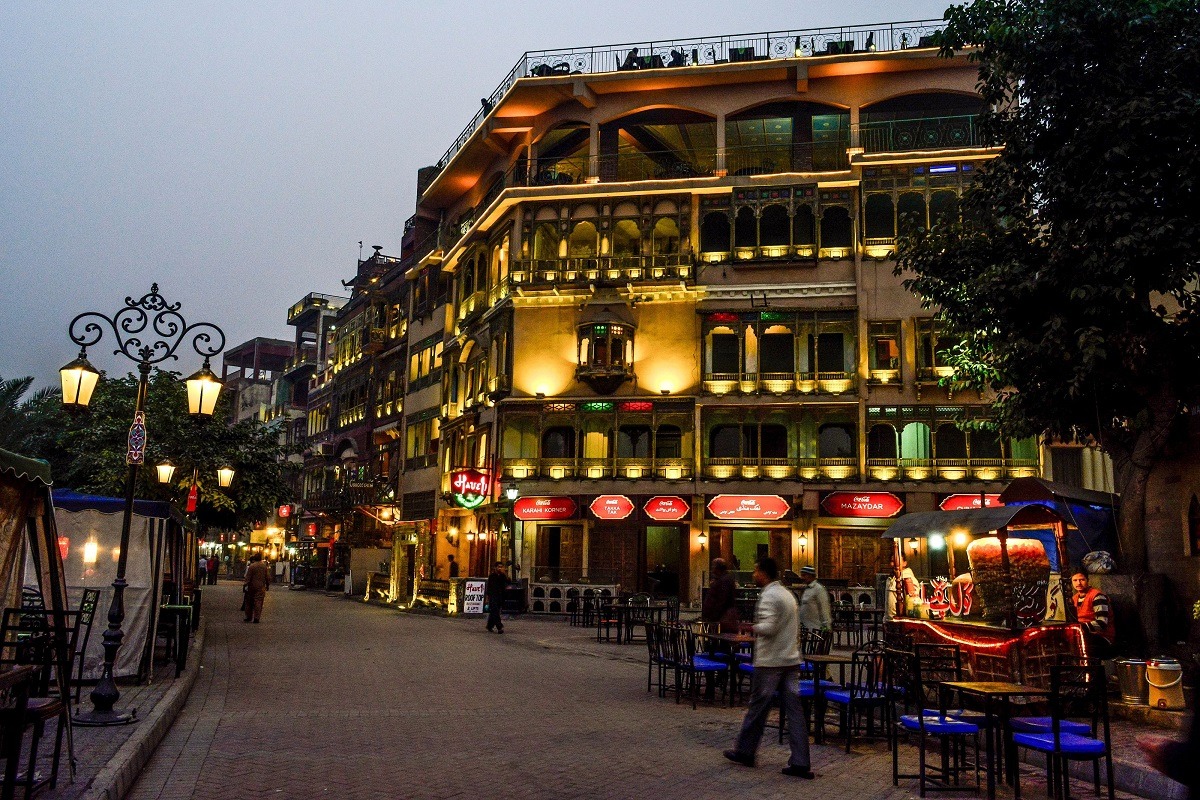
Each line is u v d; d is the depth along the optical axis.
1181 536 12.69
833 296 33.16
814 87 35.44
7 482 7.72
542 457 34.19
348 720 10.74
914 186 32.91
